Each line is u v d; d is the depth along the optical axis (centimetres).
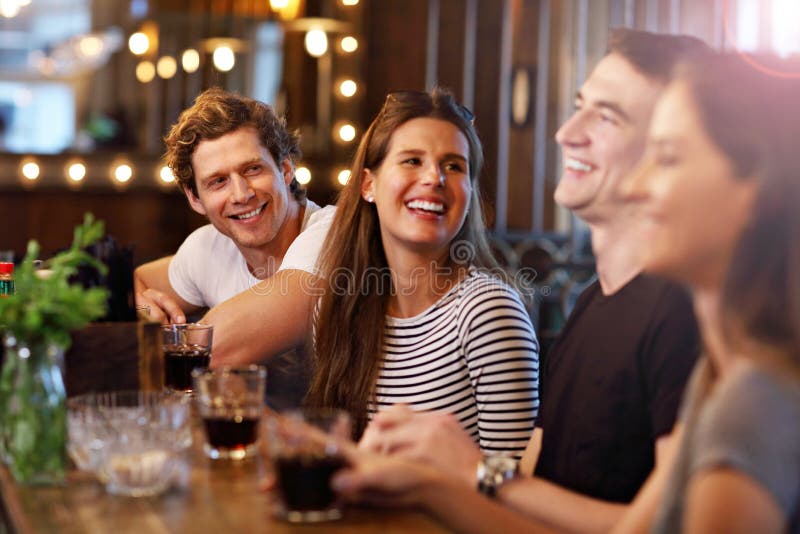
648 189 99
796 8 535
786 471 85
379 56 644
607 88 152
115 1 780
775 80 94
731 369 91
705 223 94
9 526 131
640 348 145
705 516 85
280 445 122
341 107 662
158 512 126
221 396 150
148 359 169
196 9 666
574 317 162
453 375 195
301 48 677
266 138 259
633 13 592
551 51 607
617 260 153
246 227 259
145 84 741
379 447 147
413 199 197
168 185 661
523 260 581
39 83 806
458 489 125
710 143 93
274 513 125
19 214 637
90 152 650
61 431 139
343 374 204
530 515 141
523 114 601
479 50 616
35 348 140
